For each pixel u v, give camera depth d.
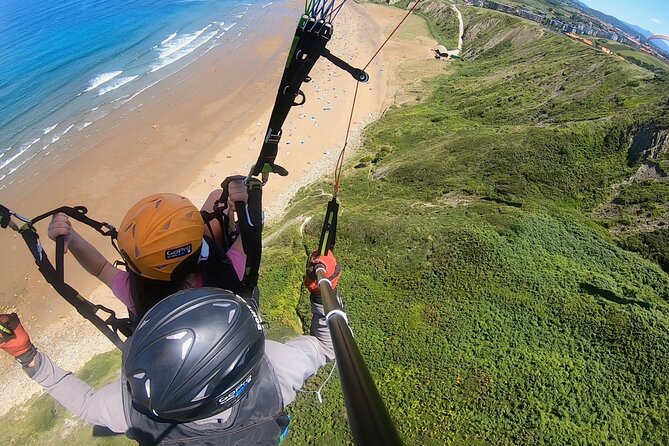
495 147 36.78
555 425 18.64
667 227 28.92
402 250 27.95
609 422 18.70
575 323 22.62
